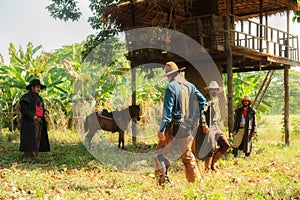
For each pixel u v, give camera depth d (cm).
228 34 1263
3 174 897
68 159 1123
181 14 1664
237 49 1316
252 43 1394
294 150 1484
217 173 928
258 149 1400
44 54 1834
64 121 1825
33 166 1030
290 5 1593
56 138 1620
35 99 1139
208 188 693
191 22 1266
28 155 1136
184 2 1384
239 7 1712
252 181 849
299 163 1139
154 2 1376
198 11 1384
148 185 779
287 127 1703
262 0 1525
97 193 725
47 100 1841
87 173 952
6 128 1883
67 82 1953
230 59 1264
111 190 744
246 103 1241
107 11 1520
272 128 2397
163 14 1532
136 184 780
